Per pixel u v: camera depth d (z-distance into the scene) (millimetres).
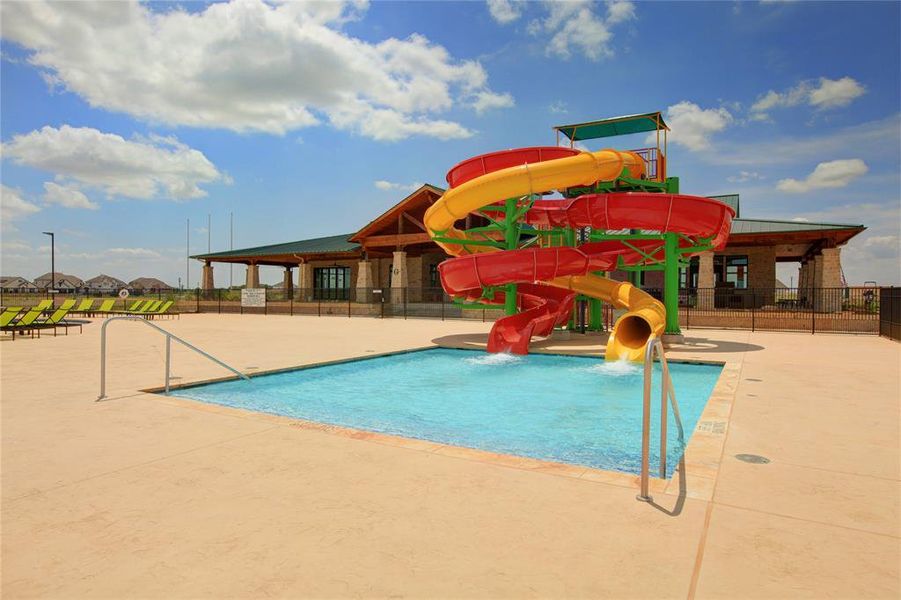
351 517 3395
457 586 2574
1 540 3094
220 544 3037
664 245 16984
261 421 5977
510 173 14219
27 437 5305
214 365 11148
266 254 40125
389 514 3439
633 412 7992
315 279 44938
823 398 7418
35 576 2688
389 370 12133
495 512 3461
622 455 5742
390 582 2613
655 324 13156
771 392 7871
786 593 2512
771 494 3779
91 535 3160
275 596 2494
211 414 6320
